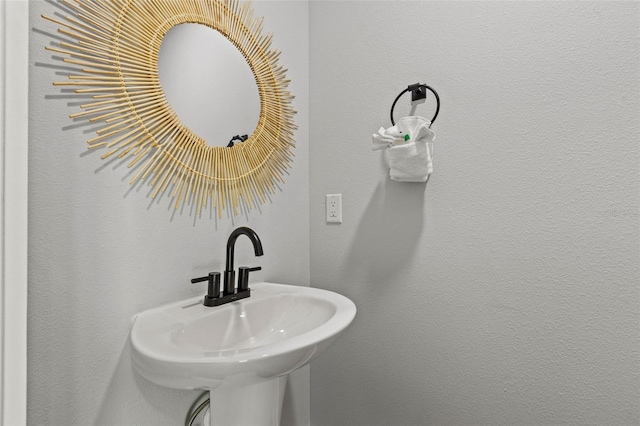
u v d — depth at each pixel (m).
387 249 1.24
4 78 0.50
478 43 1.06
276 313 1.05
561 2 0.95
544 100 0.97
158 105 0.90
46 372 0.69
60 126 0.71
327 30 1.38
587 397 0.92
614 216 0.89
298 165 1.38
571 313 0.94
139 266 0.86
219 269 1.07
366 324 1.28
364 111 1.28
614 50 0.89
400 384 1.21
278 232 1.29
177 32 0.95
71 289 0.73
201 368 0.59
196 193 1.00
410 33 1.18
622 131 0.88
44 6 0.70
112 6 0.80
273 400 0.90
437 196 1.13
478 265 1.06
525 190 1.00
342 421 1.34
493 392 1.04
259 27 1.20
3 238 0.49
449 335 1.12
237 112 1.12
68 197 0.73
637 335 0.86
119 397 0.81
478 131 1.06
